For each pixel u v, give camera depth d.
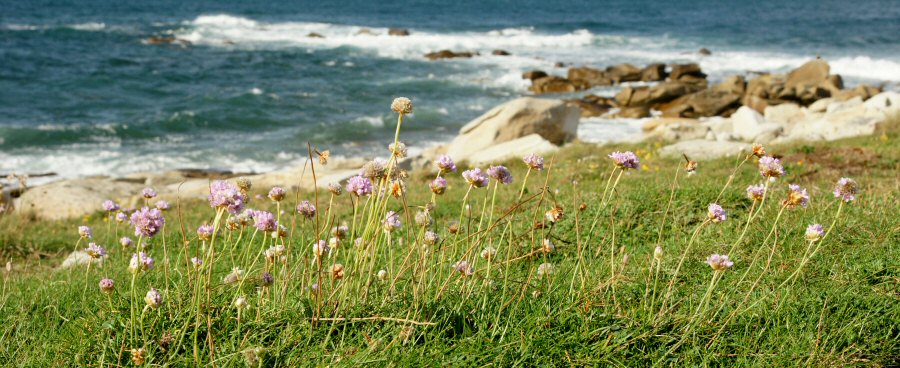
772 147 15.98
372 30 72.94
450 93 41.62
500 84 44.53
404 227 7.62
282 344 3.54
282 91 40.38
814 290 4.40
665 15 97.56
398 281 4.26
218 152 27.89
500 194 11.06
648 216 7.08
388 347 3.48
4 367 3.75
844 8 103.31
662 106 38.00
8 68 43.56
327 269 4.25
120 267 6.69
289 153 28.22
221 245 7.21
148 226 3.63
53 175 24.02
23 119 32.03
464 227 6.66
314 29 72.88
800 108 32.84
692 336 3.82
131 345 3.51
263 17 88.00
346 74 46.81
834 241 5.46
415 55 56.00
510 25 84.38
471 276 4.29
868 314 4.07
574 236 6.64
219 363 3.41
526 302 4.09
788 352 3.70
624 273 4.79
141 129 31.17
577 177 13.02
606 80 44.94
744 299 4.10
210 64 48.91
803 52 58.69
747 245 5.64
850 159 13.12
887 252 5.09
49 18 72.19
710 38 69.81
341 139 30.66
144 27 67.69
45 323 4.62
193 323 3.72
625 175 12.20
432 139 31.05
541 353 3.63
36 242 10.63
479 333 3.69
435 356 3.50
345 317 3.78
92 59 48.41
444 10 105.81
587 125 33.44
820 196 7.54
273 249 4.20
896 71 46.31
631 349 3.71
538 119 23.92
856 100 29.80
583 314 3.89
